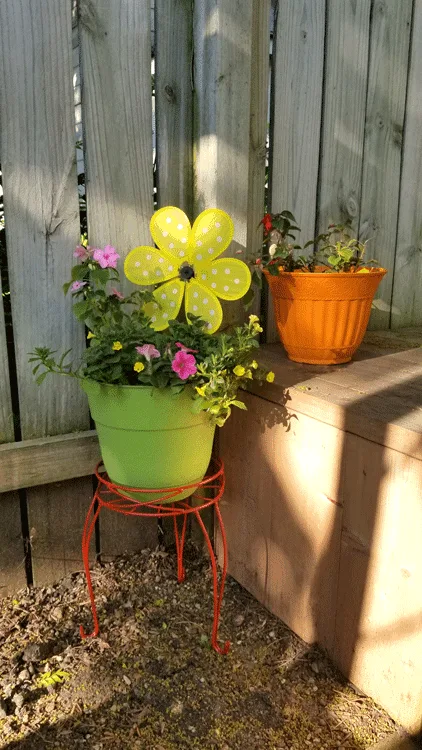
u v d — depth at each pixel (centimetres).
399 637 131
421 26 208
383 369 164
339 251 162
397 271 225
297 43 182
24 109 151
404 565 126
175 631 164
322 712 139
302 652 156
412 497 122
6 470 164
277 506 162
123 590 180
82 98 158
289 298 161
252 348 149
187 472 145
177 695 143
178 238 163
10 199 154
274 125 184
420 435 116
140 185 171
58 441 170
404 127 213
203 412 140
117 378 136
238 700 142
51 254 162
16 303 160
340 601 145
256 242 189
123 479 145
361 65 197
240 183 174
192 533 205
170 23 167
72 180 161
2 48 146
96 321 155
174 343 142
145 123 168
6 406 166
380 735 133
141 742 131
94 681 147
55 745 130
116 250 171
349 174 203
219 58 162
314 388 146
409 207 221
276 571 167
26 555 180
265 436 162
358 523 136
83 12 153
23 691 143
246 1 163
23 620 167
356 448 133
